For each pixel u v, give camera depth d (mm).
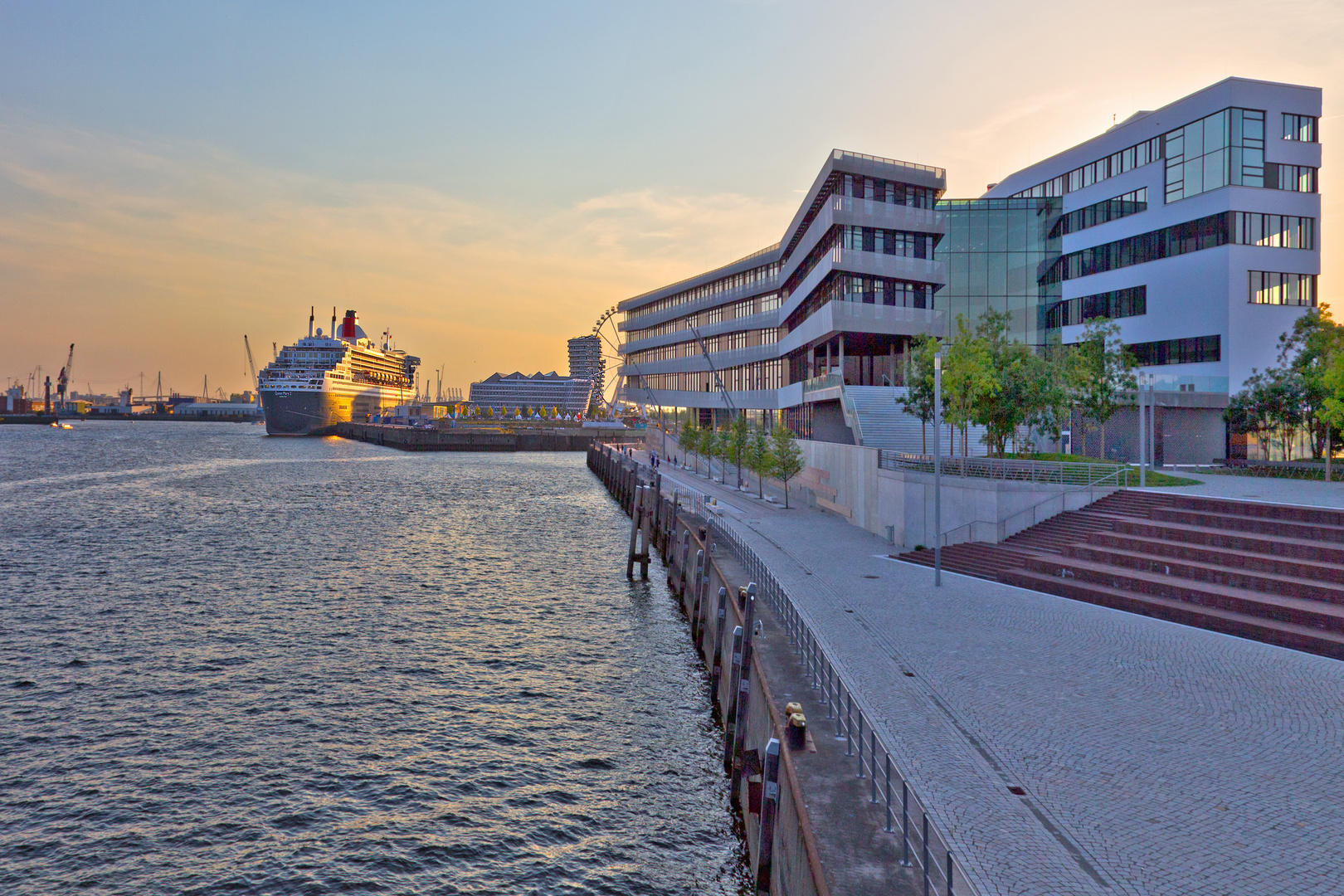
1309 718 16047
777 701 17016
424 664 29391
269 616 35844
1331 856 11258
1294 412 50594
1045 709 16781
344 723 23922
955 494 36125
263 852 17281
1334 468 43312
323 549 53812
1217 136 57688
